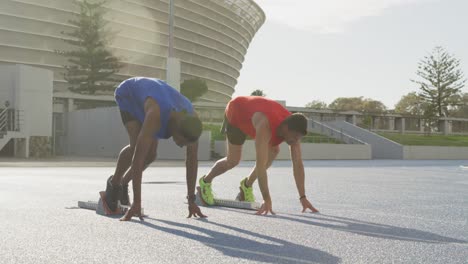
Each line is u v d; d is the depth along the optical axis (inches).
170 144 1290.6
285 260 126.6
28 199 294.4
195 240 154.7
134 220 199.9
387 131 2780.5
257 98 223.5
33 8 2768.2
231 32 4168.3
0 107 1241.4
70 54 2423.7
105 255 132.0
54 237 159.3
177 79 1258.0
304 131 206.8
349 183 484.7
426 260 128.6
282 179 535.5
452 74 3105.3
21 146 1244.5
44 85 1289.4
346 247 145.4
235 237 160.9
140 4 3257.9
